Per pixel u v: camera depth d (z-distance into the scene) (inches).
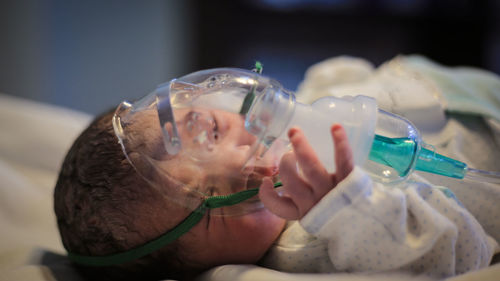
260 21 111.3
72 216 33.2
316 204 26.8
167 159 29.0
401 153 28.0
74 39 102.9
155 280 34.7
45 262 37.2
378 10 107.2
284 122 26.8
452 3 104.3
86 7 102.8
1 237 40.6
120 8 105.3
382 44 108.7
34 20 96.9
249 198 30.0
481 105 40.1
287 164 27.1
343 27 109.6
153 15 106.8
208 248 32.6
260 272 29.2
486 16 103.1
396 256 27.5
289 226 34.2
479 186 32.6
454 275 27.8
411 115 38.5
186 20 110.5
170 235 31.7
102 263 33.5
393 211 26.5
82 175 32.4
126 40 106.3
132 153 29.6
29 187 48.9
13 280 31.9
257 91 28.8
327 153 26.8
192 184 29.3
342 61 60.4
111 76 106.4
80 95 104.7
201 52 112.0
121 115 31.6
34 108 61.9
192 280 33.8
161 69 108.9
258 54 112.7
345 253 28.4
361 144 26.5
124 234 32.1
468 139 38.6
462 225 28.0
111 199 31.6
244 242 32.5
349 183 26.0
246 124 27.2
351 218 26.8
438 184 33.3
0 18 94.6
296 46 111.6
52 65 101.0
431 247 27.0
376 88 42.6
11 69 96.6
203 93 29.1
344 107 27.8
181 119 28.2
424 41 107.1
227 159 28.4
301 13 109.8
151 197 31.0
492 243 30.3
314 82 57.9
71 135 58.6
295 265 32.2
